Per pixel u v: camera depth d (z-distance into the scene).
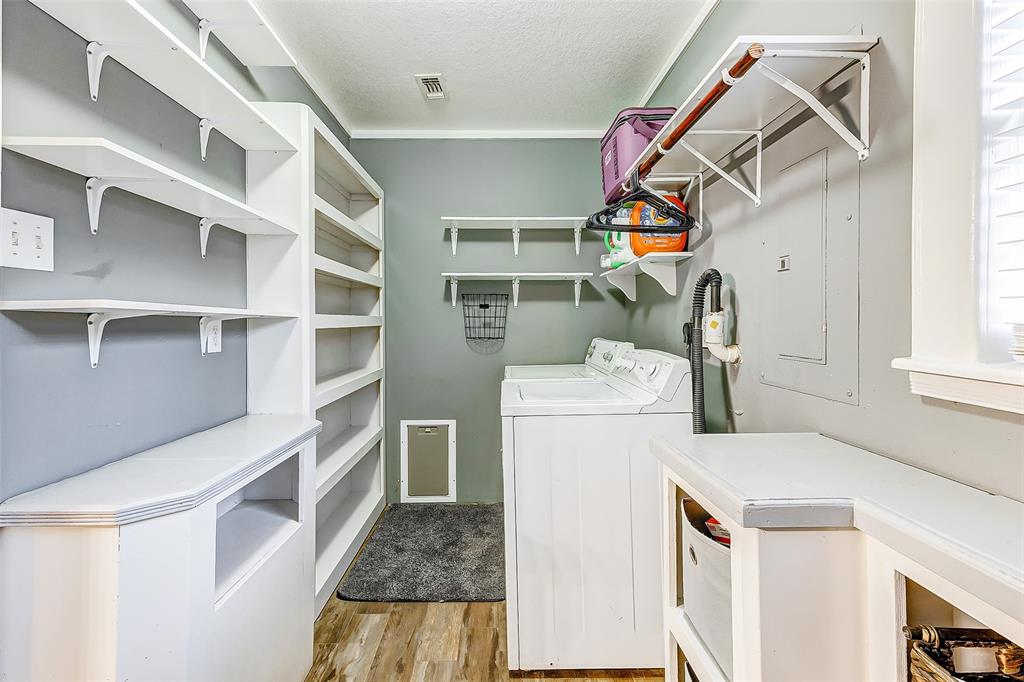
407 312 3.06
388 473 3.07
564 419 1.58
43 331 1.01
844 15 1.09
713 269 1.60
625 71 2.33
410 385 3.07
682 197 2.11
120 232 1.23
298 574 1.50
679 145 1.54
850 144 1.05
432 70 2.32
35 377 0.99
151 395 1.34
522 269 3.08
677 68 2.14
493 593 2.06
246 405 1.85
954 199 0.82
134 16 1.04
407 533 2.63
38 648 0.90
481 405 3.08
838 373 1.13
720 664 0.98
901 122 0.95
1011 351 0.76
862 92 1.03
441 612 1.95
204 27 1.53
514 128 3.01
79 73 1.11
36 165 0.99
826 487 0.81
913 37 0.92
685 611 1.18
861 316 1.06
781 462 0.96
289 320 1.86
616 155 2.03
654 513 1.59
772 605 0.75
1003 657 0.64
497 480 3.09
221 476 1.10
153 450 1.32
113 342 1.21
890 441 0.98
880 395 1.01
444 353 3.08
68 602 0.90
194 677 1.00
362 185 2.76
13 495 0.95
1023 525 0.65
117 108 1.22
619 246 2.24
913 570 0.66
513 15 1.91
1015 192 0.80
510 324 3.08
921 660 0.67
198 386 1.56
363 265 3.02
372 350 3.01
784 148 1.33
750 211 1.51
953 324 0.82
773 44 0.97
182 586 0.98
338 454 2.44
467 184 3.05
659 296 2.45
